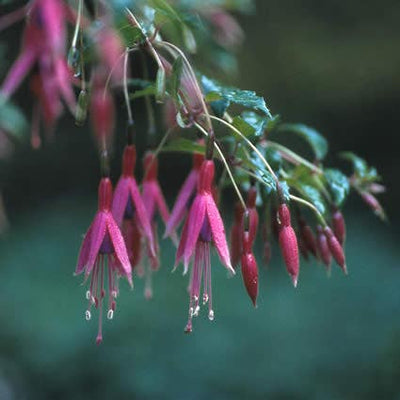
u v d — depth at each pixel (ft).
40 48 11.68
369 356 36.14
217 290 41.55
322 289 42.32
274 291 42.63
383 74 52.75
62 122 51.96
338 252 11.13
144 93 10.48
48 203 55.36
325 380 35.27
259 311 39.99
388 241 51.67
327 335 38.17
